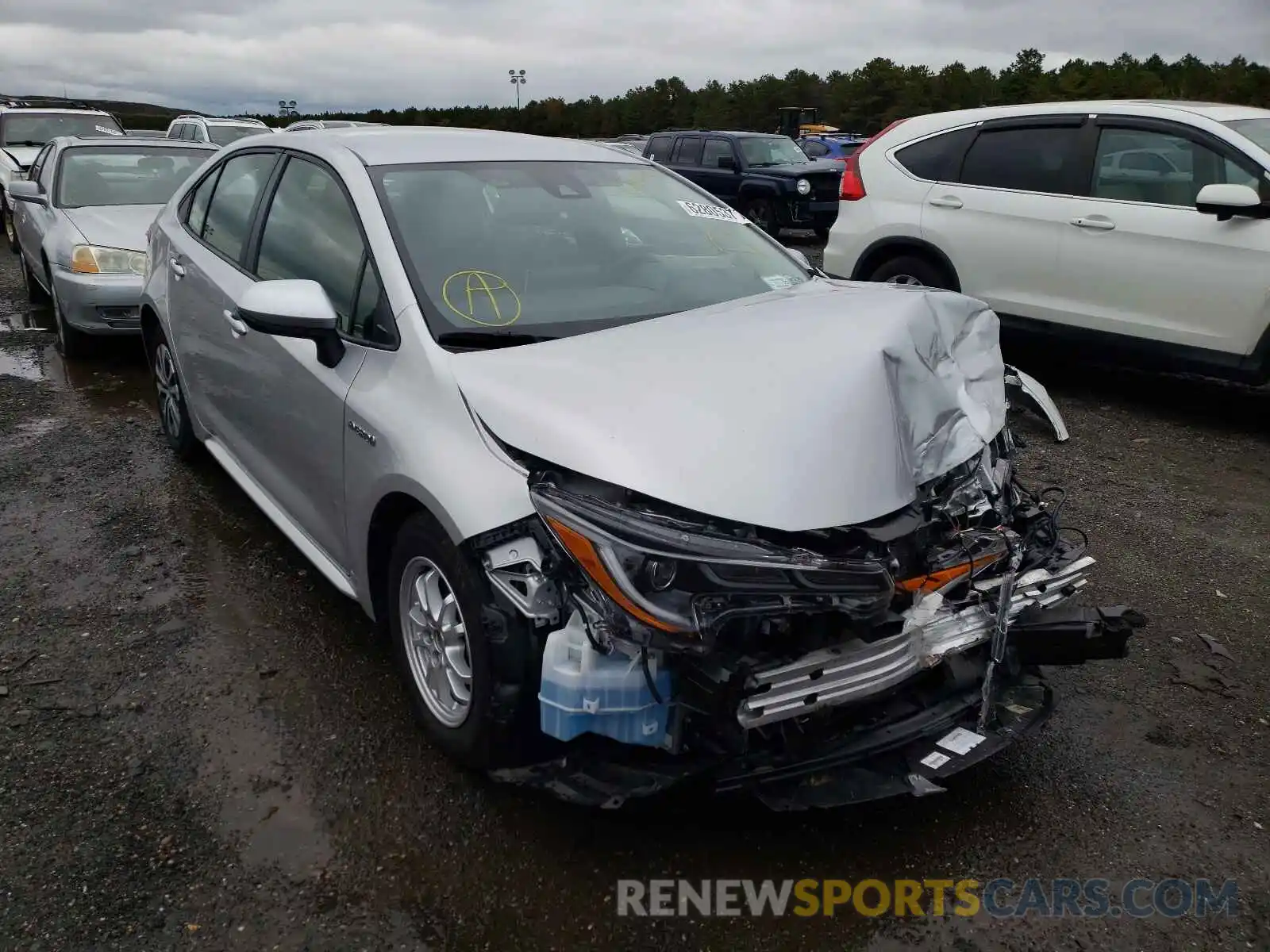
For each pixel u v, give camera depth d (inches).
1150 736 125.7
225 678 132.7
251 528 179.5
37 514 184.1
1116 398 276.7
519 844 103.9
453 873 100.0
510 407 100.6
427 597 112.5
